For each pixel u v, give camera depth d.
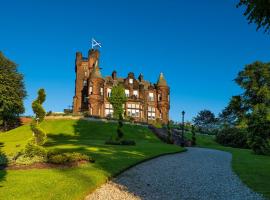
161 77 99.44
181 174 22.03
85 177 17.02
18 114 78.50
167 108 97.81
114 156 27.78
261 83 50.44
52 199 12.32
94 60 94.75
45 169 18.73
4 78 70.94
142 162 27.00
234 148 58.31
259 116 44.03
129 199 14.05
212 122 139.88
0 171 17.59
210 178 20.70
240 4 12.74
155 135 67.00
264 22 12.66
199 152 42.78
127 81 95.62
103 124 70.00
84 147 35.03
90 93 87.19
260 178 20.52
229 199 14.77
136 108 93.12
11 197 12.17
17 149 36.47
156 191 16.11
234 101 52.22
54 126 67.75
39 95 24.03
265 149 41.41
